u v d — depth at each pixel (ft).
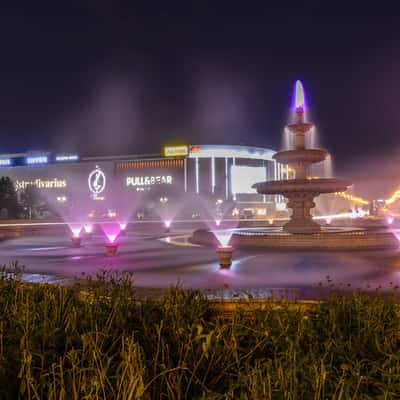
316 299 17.34
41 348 9.56
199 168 348.79
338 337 10.19
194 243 63.10
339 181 59.31
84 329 10.71
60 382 7.75
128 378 7.73
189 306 12.60
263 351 9.85
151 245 60.18
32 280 21.81
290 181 60.44
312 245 48.42
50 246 61.16
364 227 74.43
